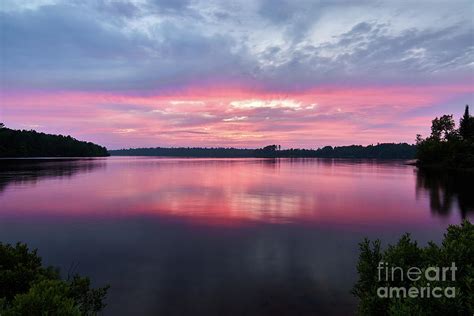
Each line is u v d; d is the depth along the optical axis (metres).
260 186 45.91
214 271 12.17
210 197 33.91
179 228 19.56
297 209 26.78
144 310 9.08
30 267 6.67
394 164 148.38
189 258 13.82
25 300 4.14
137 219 22.16
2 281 5.85
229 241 16.61
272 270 12.31
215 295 10.04
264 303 9.52
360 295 6.54
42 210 25.52
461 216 24.41
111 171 75.19
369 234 18.59
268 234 18.19
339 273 11.96
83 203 29.19
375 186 46.44
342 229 19.66
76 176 58.03
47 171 66.56
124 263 13.15
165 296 10.00
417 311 4.15
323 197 34.44
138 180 53.69
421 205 29.41
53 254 14.42
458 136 95.31
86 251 14.86
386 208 27.66
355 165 136.62
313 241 16.81
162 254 14.37
